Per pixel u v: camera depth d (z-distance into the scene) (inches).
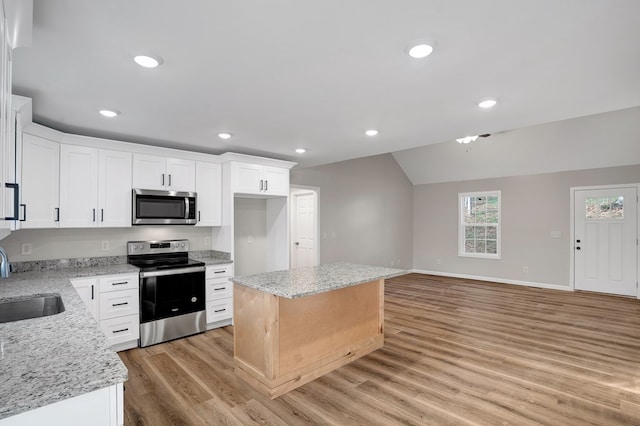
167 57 76.8
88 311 74.8
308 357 114.2
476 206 305.1
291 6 58.2
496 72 85.2
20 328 62.9
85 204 135.9
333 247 265.7
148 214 149.3
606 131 217.8
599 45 72.0
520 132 245.6
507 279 283.1
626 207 231.5
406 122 128.6
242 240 207.3
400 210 329.1
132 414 93.6
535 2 57.4
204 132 140.9
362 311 135.0
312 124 130.5
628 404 98.6
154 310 143.4
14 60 77.7
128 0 56.1
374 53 75.5
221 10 59.2
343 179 274.5
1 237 75.4
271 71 84.4
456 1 57.2
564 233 255.8
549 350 139.0
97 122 126.1
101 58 77.1
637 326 170.1
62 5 57.1
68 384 42.3
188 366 123.9
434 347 142.7
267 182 186.9
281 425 88.9
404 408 96.9
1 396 38.9
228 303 168.4
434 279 303.1
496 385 110.0
